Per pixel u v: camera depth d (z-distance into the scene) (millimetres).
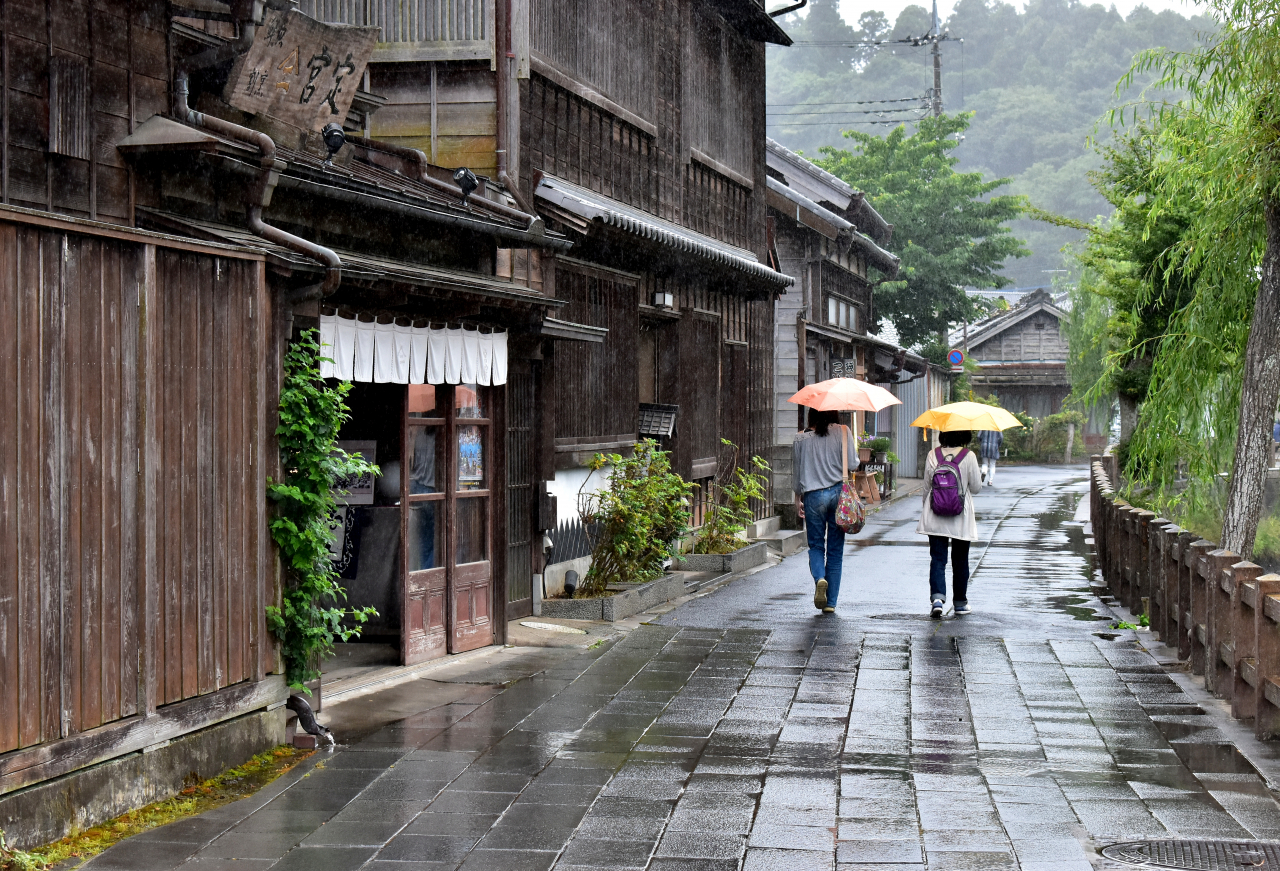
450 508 10062
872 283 35125
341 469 7320
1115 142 18547
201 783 6473
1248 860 5324
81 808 5617
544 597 12688
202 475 6480
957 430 12742
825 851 5461
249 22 7535
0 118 6145
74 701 5578
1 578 5133
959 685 9195
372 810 6062
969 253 40281
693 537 17375
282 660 7270
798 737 7598
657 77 16141
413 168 10898
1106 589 15000
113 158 6797
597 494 13414
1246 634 8055
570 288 13094
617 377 14438
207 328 6496
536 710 8320
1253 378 11008
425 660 9812
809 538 13023
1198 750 7297
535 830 5758
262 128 8859
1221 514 17922
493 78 12078
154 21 7102
